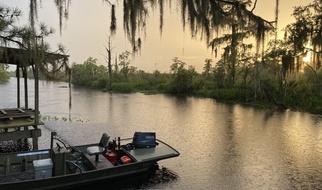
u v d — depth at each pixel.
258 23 8.55
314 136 15.71
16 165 8.06
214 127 18.12
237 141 14.53
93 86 57.88
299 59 23.36
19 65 12.89
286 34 23.83
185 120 20.70
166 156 9.20
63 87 57.47
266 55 26.23
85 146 9.67
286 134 16.19
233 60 30.77
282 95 28.64
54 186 7.25
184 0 7.40
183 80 42.94
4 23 7.86
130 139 11.08
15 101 28.70
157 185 8.60
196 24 7.99
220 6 8.59
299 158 11.67
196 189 8.42
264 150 12.86
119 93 45.03
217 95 36.00
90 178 7.70
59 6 7.47
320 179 9.40
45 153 8.45
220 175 9.59
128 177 8.62
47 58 9.75
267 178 9.43
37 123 10.27
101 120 19.97
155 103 31.36
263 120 20.80
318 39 20.73
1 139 9.62
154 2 7.72
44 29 9.17
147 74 63.41
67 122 18.58
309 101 26.19
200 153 12.23
